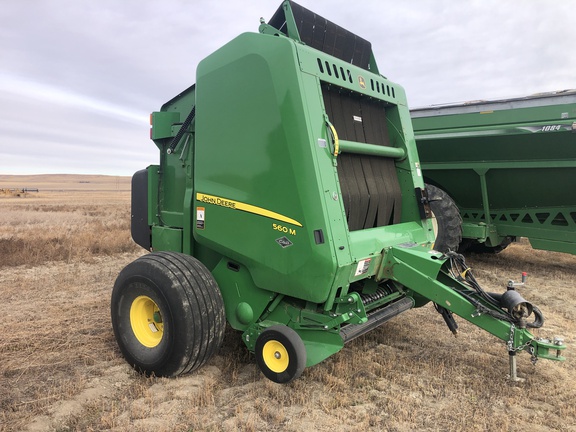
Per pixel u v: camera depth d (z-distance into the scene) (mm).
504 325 3209
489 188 8000
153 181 4664
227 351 3963
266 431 2781
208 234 3680
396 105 4340
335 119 3627
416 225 4309
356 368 3678
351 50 4160
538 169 7234
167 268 3373
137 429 2762
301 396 3137
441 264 3361
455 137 7703
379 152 3975
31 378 3484
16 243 9430
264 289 3445
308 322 3289
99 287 6492
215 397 3180
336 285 3111
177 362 3291
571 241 7441
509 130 7129
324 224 3014
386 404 3119
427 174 8625
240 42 3408
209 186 3654
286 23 3553
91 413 2957
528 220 8180
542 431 2807
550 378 3525
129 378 3504
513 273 7551
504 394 3266
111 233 11688
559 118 6840
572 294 6262
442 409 3051
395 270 3602
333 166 3201
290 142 3100
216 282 3635
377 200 4008
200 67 3729
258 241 3344
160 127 4441
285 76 3121
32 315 5117
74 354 3959
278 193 3191
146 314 3672
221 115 3539
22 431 2748
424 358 3928
